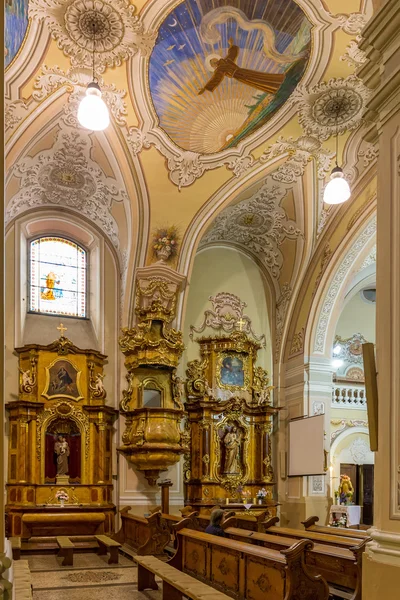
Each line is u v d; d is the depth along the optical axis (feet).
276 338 54.08
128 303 46.73
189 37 33.45
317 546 25.53
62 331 45.34
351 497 56.44
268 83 36.94
